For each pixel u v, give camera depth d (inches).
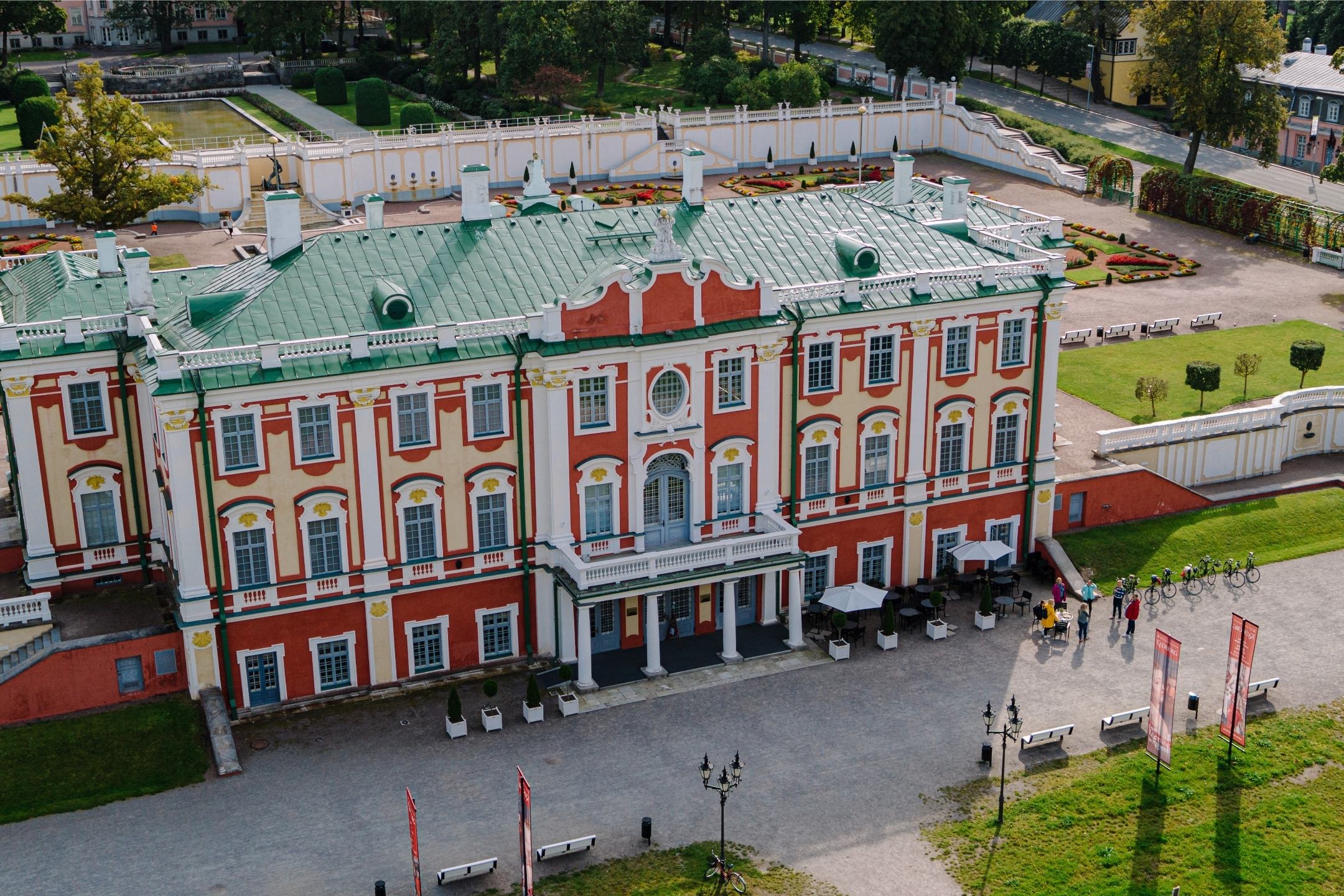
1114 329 4667.8
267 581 2657.5
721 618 3016.7
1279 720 2733.8
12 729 2596.0
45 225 5438.0
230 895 2245.3
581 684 2800.2
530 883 2188.7
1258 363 4207.7
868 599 2957.7
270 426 2568.9
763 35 7632.9
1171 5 5910.4
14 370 2711.6
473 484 2738.7
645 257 2910.9
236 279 2849.4
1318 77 6825.8
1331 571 3299.7
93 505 2859.3
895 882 2292.1
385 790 2498.8
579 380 2728.8
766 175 6343.5
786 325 2864.2
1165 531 3427.7
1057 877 2304.4
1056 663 2920.8
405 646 2792.8
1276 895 2274.9
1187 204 5826.8
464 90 7667.3
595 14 7278.5
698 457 2881.4
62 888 2263.8
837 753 2615.7
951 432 3142.2
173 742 2588.6
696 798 2486.5
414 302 2731.3
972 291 3041.3
